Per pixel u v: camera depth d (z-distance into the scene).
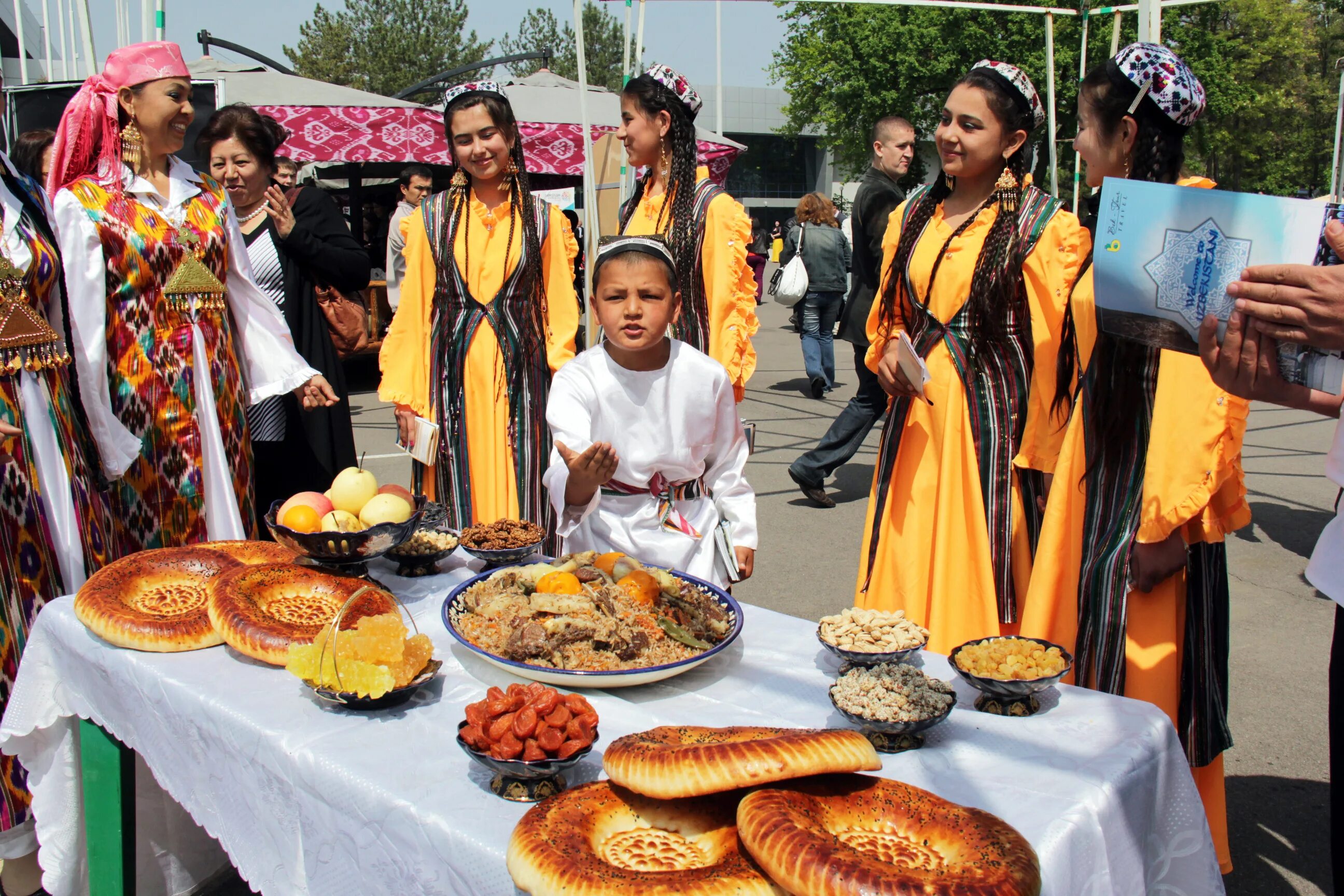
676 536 2.34
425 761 1.52
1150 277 1.60
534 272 3.33
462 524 3.39
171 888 2.50
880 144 5.80
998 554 2.53
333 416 4.19
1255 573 4.84
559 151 8.84
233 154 3.96
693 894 1.12
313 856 1.57
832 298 9.45
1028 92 2.48
